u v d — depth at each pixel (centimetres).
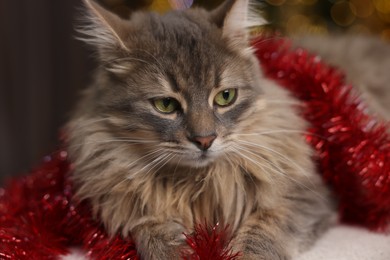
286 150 45
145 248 41
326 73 47
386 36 68
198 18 46
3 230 44
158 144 42
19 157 79
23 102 78
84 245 44
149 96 42
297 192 44
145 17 47
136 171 43
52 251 43
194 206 44
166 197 43
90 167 44
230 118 43
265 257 40
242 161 44
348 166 46
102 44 43
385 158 44
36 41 77
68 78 78
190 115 42
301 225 43
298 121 47
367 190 46
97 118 44
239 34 44
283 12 65
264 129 45
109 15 44
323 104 47
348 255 42
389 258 42
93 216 44
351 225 49
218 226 42
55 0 76
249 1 45
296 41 61
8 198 50
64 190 47
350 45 62
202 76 42
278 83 49
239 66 44
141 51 43
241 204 44
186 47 43
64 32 77
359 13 66
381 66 60
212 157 42
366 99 51
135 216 43
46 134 80
